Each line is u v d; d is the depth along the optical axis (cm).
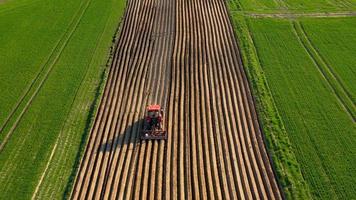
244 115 2970
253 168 2545
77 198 2369
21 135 2808
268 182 2439
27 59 3603
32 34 3972
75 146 2723
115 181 2466
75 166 2572
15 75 3400
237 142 2733
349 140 2714
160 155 2634
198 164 2572
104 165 2584
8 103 3105
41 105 3080
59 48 3766
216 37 3950
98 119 2955
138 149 2694
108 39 3916
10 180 2467
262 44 3806
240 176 2497
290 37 3919
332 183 2409
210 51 3731
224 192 2377
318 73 3397
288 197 2322
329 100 3091
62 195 2380
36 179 2473
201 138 2772
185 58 3631
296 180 2430
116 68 3503
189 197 2347
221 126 2869
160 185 2427
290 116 2933
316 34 3962
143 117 2962
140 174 2509
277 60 3572
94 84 3312
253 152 2664
